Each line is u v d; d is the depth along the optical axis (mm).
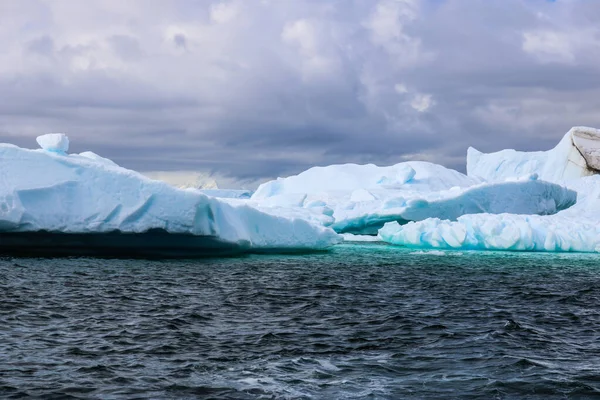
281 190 53594
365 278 22234
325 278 21969
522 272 24938
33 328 12812
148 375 9961
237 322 13977
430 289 19750
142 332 12742
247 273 22672
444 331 13297
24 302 15492
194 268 23438
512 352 11609
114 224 23969
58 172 24359
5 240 24562
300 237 31109
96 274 20656
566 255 32125
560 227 34781
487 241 34438
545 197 45156
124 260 24922
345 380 9914
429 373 10297
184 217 24000
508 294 19016
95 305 15484
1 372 9836
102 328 13016
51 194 23938
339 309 15828
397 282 21281
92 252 25891
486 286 20703
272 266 25281
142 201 23984
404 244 36531
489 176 75250
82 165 24516
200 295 17484
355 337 12656
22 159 24312
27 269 21125
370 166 53594
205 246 26578
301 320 14328
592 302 17891
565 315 15672
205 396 9133
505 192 42969
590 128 66750
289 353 11359
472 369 10531
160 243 25828
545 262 28797
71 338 12086
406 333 13078
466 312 15750
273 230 30156
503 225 34781
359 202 42688
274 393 9305
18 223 23312
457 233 34562
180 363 10625
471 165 78438
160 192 24078
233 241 26719
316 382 9812
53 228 23734
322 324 13898
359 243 39312
